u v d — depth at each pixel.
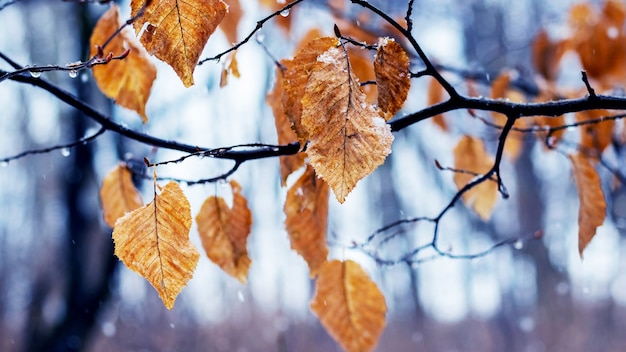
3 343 3.50
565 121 0.81
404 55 0.54
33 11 2.92
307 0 0.90
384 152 0.50
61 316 1.91
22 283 5.14
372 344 0.74
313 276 0.70
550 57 0.95
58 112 2.87
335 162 0.50
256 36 0.66
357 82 0.51
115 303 2.28
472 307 6.66
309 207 0.68
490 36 3.35
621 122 0.86
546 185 5.61
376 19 0.99
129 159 0.74
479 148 0.86
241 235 0.69
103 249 1.90
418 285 6.18
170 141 0.66
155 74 0.67
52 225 5.84
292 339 4.08
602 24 0.90
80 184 2.01
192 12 0.52
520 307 6.25
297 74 0.55
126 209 0.73
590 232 0.69
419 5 1.87
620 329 5.80
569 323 5.67
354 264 0.73
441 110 0.62
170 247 0.53
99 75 0.66
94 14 1.84
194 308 4.33
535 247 5.69
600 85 0.92
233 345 4.16
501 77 0.90
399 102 0.54
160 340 4.10
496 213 6.07
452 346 6.09
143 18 0.52
